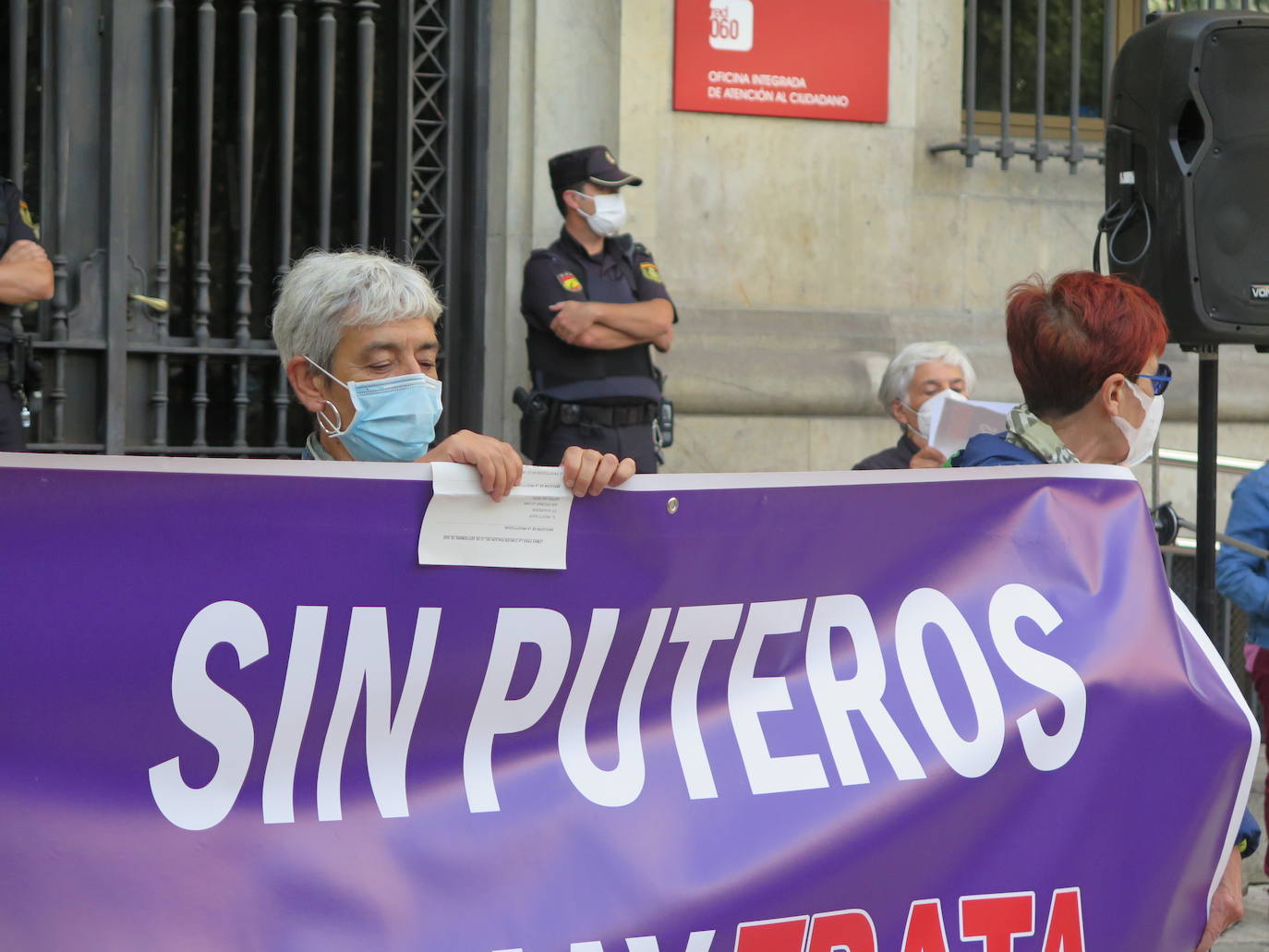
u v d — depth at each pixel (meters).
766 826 2.31
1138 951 2.51
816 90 6.85
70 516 2.03
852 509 2.48
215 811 2.07
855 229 6.99
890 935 2.35
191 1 6.01
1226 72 4.69
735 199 6.77
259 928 2.05
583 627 2.30
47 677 2.01
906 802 2.38
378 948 2.09
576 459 2.29
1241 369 7.69
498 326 6.36
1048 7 7.44
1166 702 2.58
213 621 2.09
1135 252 4.89
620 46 6.43
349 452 2.75
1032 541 2.60
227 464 2.10
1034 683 2.51
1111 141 4.96
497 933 2.15
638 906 2.21
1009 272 7.28
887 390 5.39
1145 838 2.53
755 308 6.84
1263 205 4.73
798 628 2.44
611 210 5.86
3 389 5.16
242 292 6.03
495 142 6.35
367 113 6.23
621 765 2.30
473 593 2.24
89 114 5.87
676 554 2.36
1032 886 2.43
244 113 6.02
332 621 2.15
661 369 6.55
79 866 1.99
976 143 7.03
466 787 2.21
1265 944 4.79
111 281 5.84
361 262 2.70
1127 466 2.89
